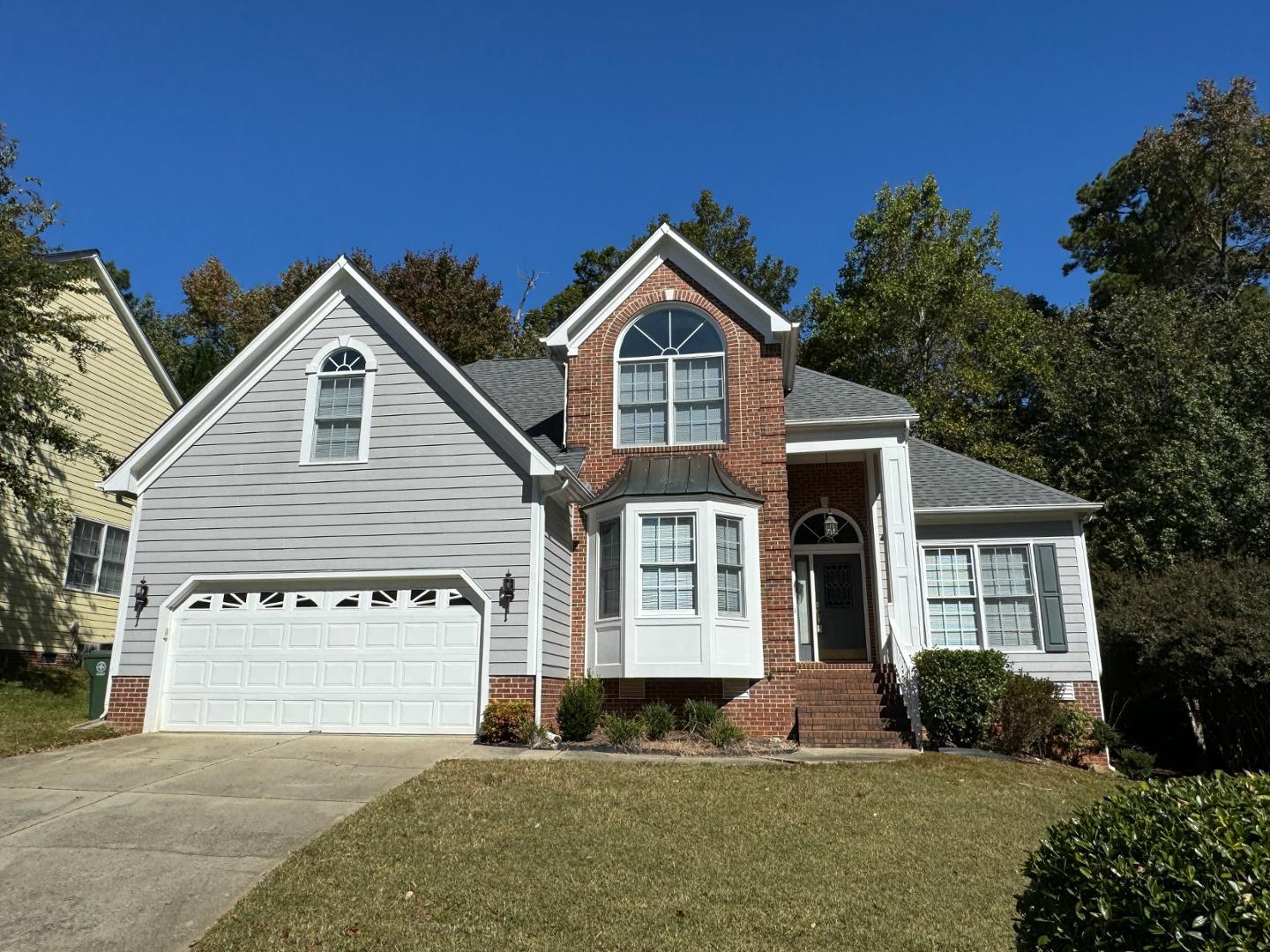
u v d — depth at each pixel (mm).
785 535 15695
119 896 7176
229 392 15430
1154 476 23969
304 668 14102
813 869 7926
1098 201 44812
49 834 8625
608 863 7867
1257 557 20281
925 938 6602
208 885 7383
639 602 14828
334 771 10984
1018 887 7762
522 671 13523
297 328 15594
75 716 15406
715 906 7043
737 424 16453
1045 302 45156
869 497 17906
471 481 14367
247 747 12523
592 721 13727
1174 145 38500
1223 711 17203
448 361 14789
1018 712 13906
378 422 14867
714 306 17172
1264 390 23469
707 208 44281
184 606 14625
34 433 17484
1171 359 27781
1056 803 10922
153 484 15117
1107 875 3979
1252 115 38219
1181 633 15820
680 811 9445
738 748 13281
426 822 8852
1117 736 15367
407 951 6199
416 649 13945
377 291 15328
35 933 6574
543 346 17922
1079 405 29766
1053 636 17078
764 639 15273
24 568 20328
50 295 18656
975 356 32094
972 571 17781
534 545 13961
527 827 8766
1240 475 21109
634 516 15164
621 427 17000
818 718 14680
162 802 9648
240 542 14648
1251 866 3639
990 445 29938
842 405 17562
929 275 30766
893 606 16078
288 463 14914
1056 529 17688
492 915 6770
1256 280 39531
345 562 14336
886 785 11000
